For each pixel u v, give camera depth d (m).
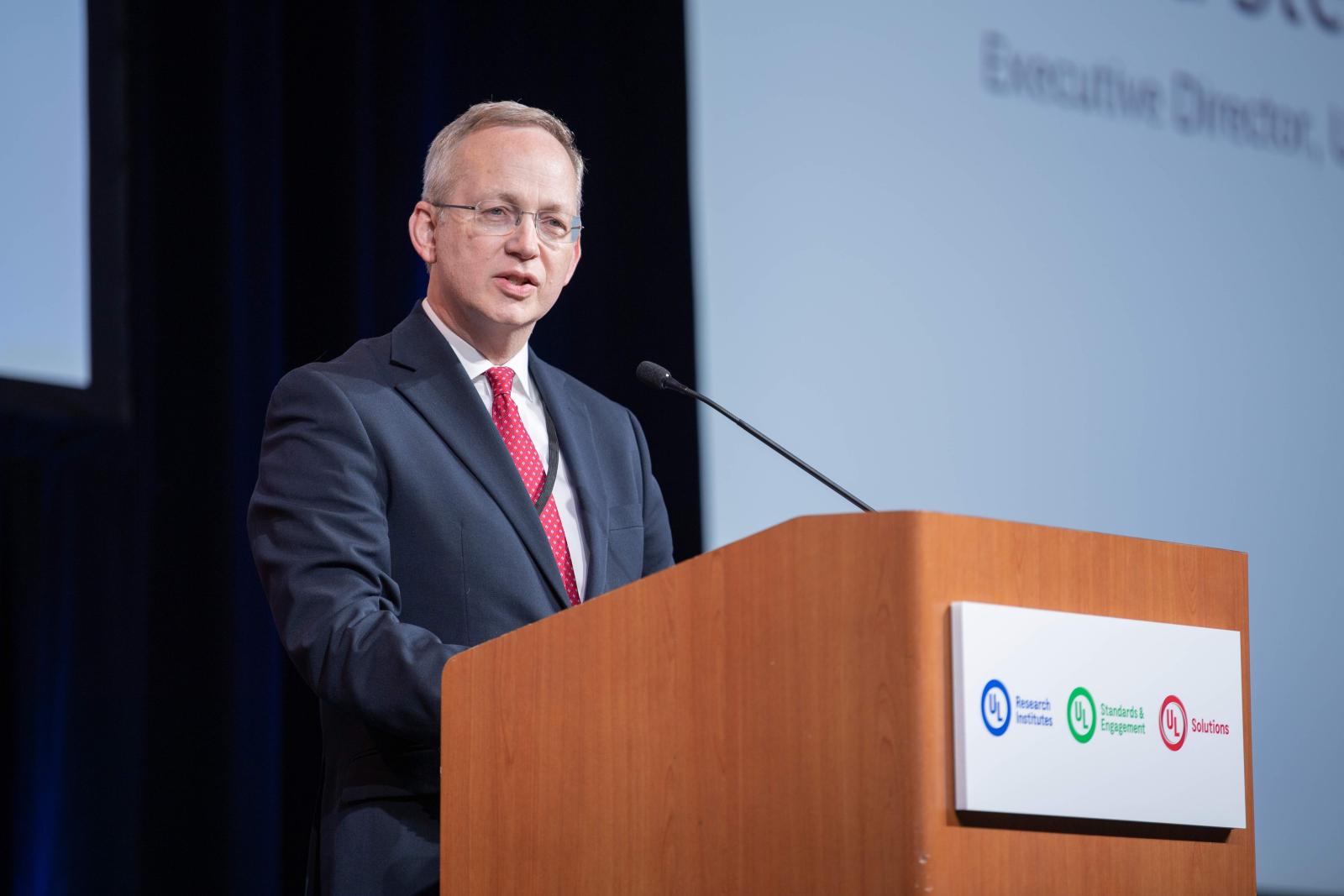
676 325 8.25
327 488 4.19
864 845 3.04
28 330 7.30
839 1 8.55
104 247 7.54
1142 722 3.36
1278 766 8.86
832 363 8.25
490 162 4.64
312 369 4.46
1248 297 9.34
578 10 8.66
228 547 7.52
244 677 7.51
